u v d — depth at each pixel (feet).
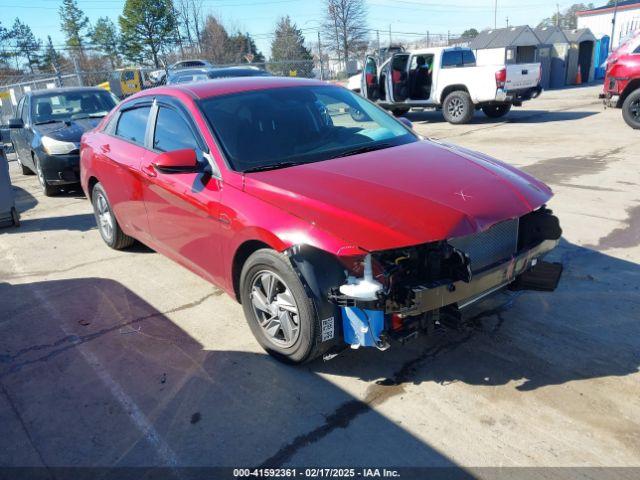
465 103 45.68
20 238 21.06
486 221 9.67
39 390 10.75
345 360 11.14
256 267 10.75
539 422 9.04
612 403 9.41
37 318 13.92
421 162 11.65
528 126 42.27
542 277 11.30
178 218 13.25
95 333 12.92
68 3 214.07
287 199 10.28
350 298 9.28
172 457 8.74
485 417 9.22
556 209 20.10
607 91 38.06
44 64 190.08
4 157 21.45
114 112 17.58
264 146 12.26
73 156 26.32
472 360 10.88
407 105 49.47
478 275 9.77
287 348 10.69
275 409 9.73
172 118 13.80
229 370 11.02
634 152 28.99
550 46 85.10
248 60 126.52
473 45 89.25
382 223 9.29
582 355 10.87
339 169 11.21
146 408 9.99
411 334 9.58
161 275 16.34
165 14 154.10
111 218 17.72
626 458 8.18
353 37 179.22
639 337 11.43
